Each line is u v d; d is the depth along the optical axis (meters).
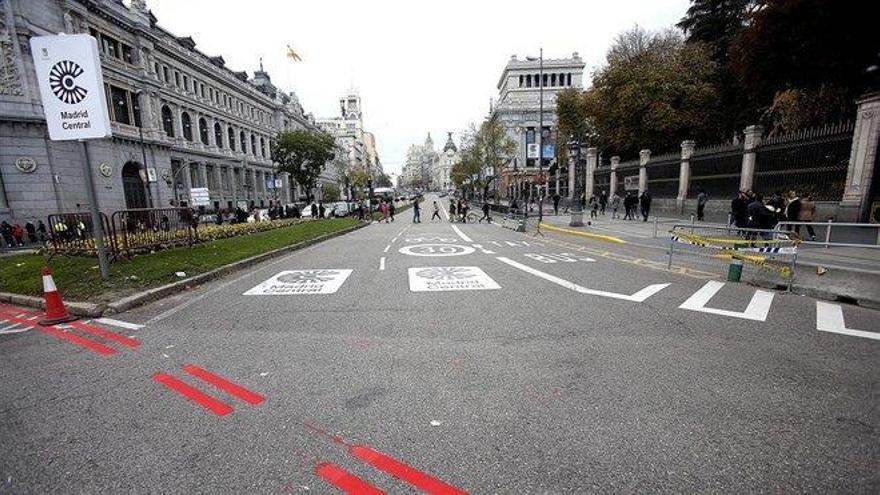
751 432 2.92
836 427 2.97
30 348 4.82
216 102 51.78
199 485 2.47
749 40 19.89
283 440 2.90
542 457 2.68
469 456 2.70
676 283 7.86
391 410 3.27
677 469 2.55
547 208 39.62
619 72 34.28
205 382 3.82
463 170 62.84
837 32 16.56
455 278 8.44
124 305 6.43
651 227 18.97
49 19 27.95
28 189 26.41
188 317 5.96
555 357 4.27
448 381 3.75
